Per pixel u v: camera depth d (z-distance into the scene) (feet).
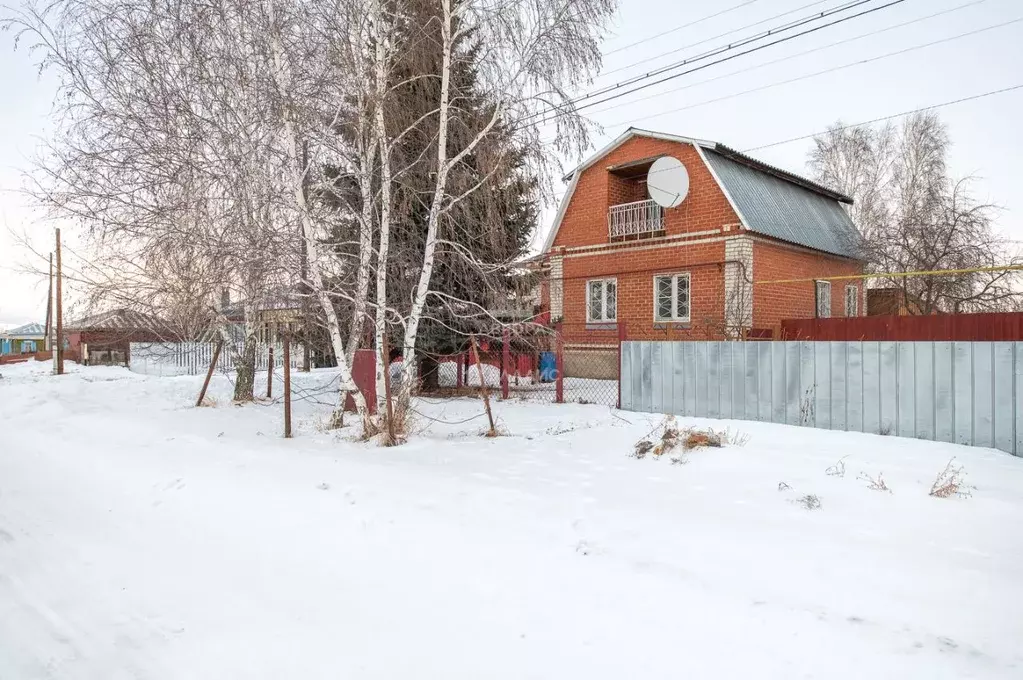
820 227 59.62
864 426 25.76
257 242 25.11
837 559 12.55
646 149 56.70
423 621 11.25
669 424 26.76
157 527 17.25
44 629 11.39
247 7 25.02
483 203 29.63
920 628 9.97
